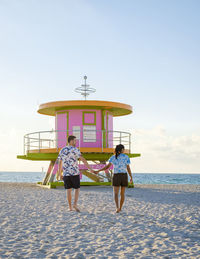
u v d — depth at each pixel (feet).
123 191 25.25
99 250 14.20
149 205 29.60
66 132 55.06
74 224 20.15
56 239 16.24
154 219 22.07
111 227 19.26
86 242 15.65
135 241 15.85
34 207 27.81
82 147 52.24
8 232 17.71
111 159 25.38
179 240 16.05
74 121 54.70
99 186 56.29
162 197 37.81
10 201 32.35
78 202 31.63
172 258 13.03
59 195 39.04
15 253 13.64
